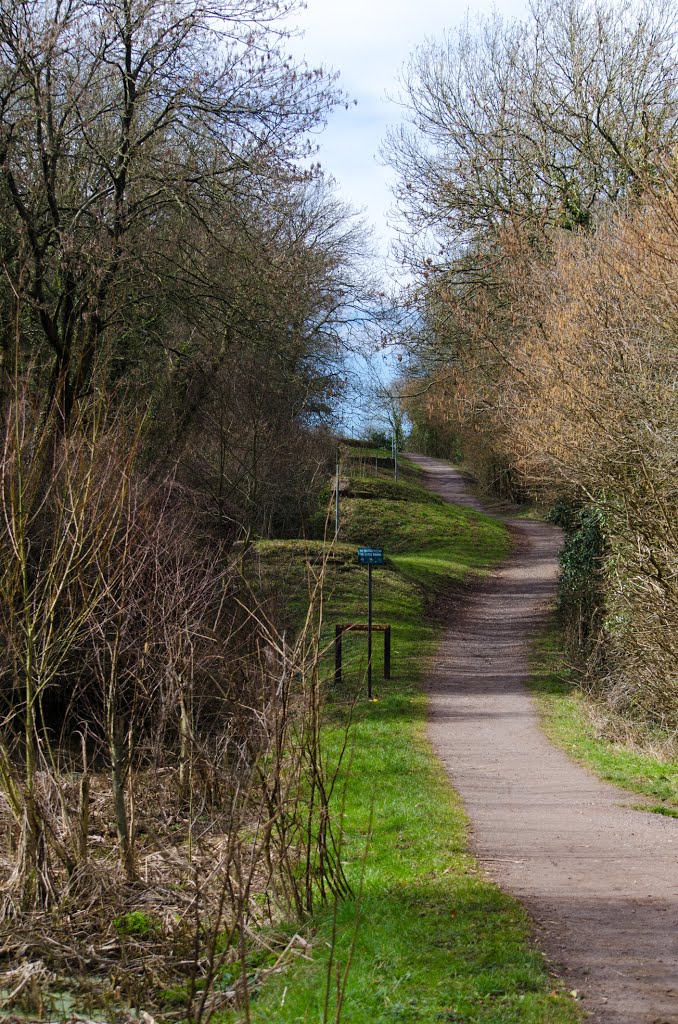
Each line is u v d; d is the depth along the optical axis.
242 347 19.92
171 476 12.40
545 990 5.04
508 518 54.03
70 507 7.18
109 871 7.25
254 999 5.58
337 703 17.05
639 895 6.83
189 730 7.88
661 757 12.70
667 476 13.34
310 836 6.65
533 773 11.99
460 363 25.88
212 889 6.88
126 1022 5.55
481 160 25.72
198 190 17.61
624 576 15.02
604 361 14.78
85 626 8.21
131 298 17.69
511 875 7.47
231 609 9.48
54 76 15.94
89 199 17.16
